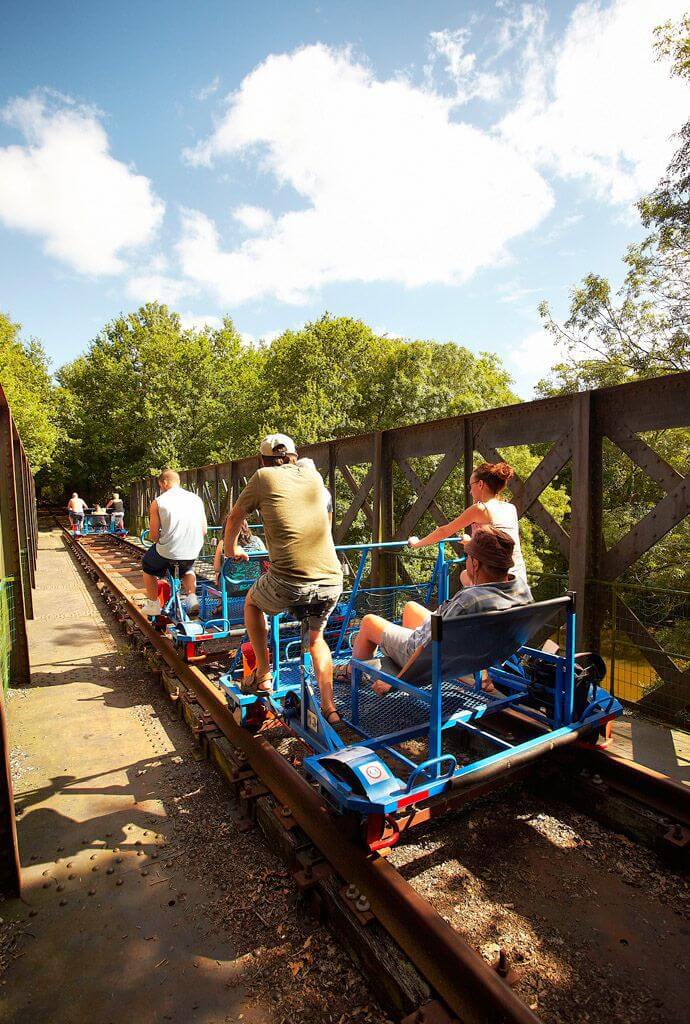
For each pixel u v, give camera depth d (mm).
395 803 2314
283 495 3100
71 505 24484
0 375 27969
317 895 2510
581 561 5031
